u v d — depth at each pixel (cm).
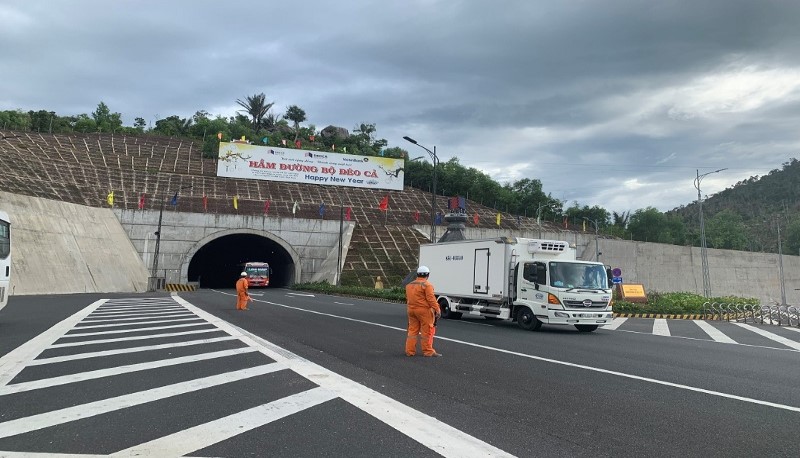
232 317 1764
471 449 465
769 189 15800
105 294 3372
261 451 448
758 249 10688
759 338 1664
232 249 6962
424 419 559
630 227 10050
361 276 4909
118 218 4759
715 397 711
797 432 544
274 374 789
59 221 3809
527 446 480
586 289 1631
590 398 689
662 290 5481
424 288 1014
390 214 6656
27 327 1366
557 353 1130
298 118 11331
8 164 4969
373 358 973
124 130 9481
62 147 6650
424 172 8838
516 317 1745
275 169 6738
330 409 593
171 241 4922
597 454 462
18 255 3184
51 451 440
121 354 957
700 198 4188
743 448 489
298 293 4350
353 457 437
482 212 7750
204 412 573
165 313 1875
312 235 5494
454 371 861
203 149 7806
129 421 535
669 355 1154
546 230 6738
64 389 677
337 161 7019
